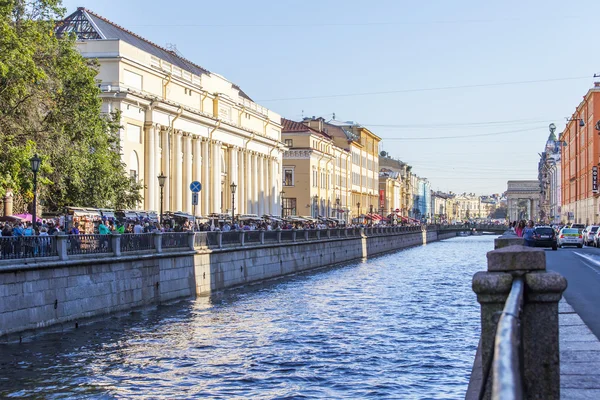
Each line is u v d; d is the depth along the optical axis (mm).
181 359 20531
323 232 63938
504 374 3723
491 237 195500
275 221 71875
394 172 173250
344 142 121750
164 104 55500
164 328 26156
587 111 95750
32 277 23375
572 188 114938
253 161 78938
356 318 29016
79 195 39719
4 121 29094
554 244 54656
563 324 12922
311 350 21953
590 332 11992
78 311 26078
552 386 5875
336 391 16906
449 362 20094
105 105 49875
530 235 40562
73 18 54500
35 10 33625
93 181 39750
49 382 17641
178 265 34906
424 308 32219
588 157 94625
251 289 42000
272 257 49656
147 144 54281
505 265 6051
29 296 23203
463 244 131625
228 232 42094
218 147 67750
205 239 38750
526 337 5898
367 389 17062
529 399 5867
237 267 43031
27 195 34594
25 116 30406
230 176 71750
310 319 28750
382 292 39906
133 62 51844
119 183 43125
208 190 65875
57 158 34625
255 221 68375
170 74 57312
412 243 119562
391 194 164875
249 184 77312
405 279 49062
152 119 54375
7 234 27031
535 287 5844
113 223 38219
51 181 34281
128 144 51469
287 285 44781
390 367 19500
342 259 70250
